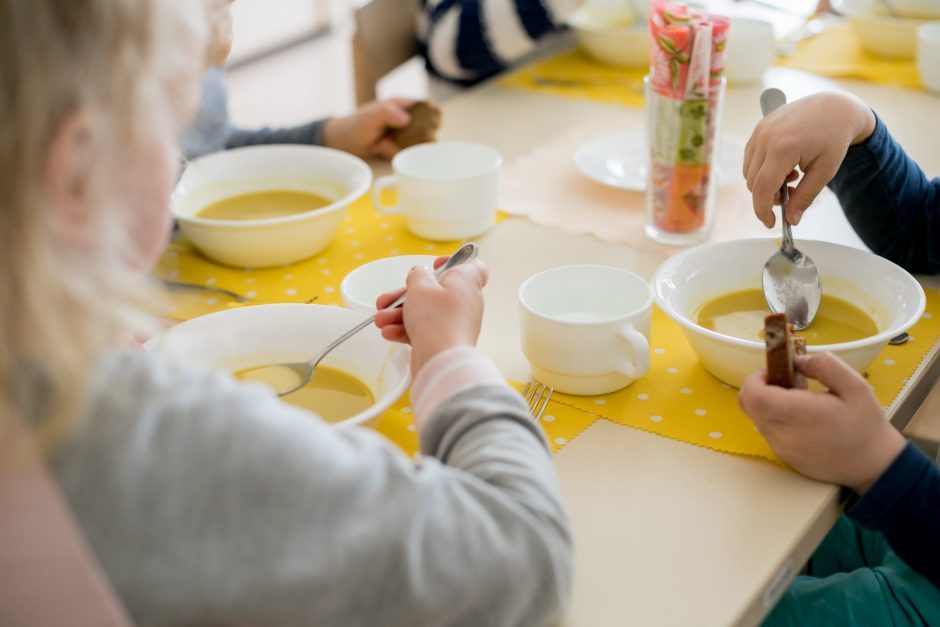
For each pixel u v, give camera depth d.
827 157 1.05
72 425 0.52
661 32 1.14
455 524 0.60
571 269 0.99
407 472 0.60
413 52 2.04
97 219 0.53
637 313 0.90
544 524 0.64
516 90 1.77
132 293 0.56
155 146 0.56
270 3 4.70
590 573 0.73
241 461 0.54
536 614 0.63
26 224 0.50
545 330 0.91
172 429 0.54
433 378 0.74
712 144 1.18
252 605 0.54
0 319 0.50
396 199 1.38
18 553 0.51
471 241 1.25
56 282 0.51
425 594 0.58
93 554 0.52
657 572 0.73
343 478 0.57
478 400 0.71
